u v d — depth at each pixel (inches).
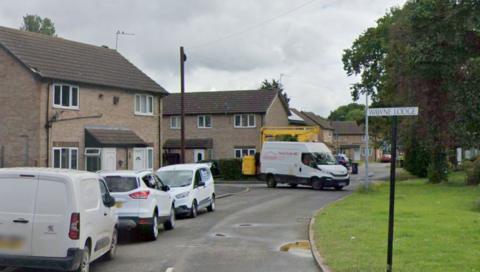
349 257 450.6
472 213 744.3
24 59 1205.7
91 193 428.8
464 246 482.9
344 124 4473.4
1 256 382.6
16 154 1199.6
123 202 598.2
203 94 2420.0
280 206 991.0
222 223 760.3
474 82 1170.0
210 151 2322.8
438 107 1309.1
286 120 2573.8
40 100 1185.4
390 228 380.8
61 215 386.6
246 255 509.0
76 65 1346.0
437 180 1446.9
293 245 565.9
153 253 525.7
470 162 1651.1
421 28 1185.4
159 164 1563.7
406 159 1866.4
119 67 1503.4
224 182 1768.0
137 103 1489.9
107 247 470.9
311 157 1462.8
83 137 1295.5
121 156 1397.6
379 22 1942.7
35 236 384.5
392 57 1432.1
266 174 1541.6
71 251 384.2
